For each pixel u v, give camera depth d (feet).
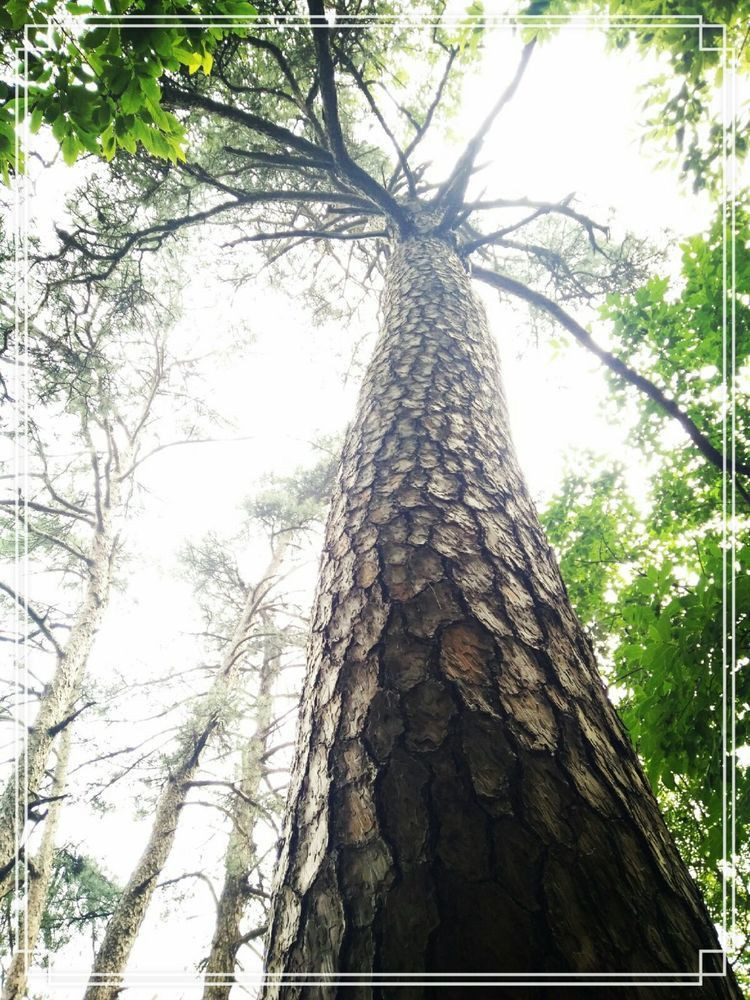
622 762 2.97
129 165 14.05
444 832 2.32
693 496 11.71
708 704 6.30
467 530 4.08
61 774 24.56
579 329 11.23
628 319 11.22
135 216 15.39
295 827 2.84
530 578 3.91
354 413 6.32
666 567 7.32
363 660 3.25
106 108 6.20
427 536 3.97
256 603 29.12
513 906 2.08
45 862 23.40
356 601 3.69
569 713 2.96
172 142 6.42
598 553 12.77
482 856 2.23
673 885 2.44
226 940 19.33
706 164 11.14
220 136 15.24
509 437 5.98
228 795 22.12
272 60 13.80
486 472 4.85
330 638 3.66
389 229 12.44
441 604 3.42
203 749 23.53
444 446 5.02
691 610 6.40
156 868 20.02
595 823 2.44
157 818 20.70
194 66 6.12
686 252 10.23
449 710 2.79
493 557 3.89
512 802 2.41
